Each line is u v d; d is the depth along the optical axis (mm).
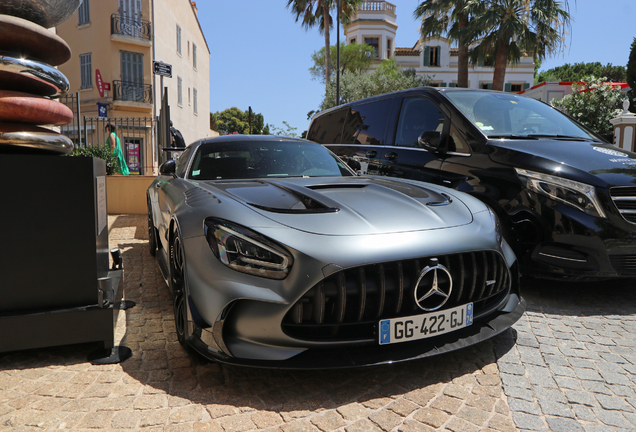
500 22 17219
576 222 2787
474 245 2031
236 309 1852
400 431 1607
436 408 1761
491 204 3160
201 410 1729
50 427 1609
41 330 2092
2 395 1832
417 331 1905
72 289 2164
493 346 2342
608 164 2955
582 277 2816
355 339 1841
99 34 19406
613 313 2828
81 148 7762
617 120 10750
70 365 2104
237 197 2254
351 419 1683
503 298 2242
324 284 1811
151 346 2330
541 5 16531
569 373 2049
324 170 3256
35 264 2104
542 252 2934
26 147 2086
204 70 31484
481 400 1818
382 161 4297
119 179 7727
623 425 1649
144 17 20000
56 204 2111
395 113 4391
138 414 1696
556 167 2938
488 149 3326
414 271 1894
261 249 1834
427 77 26688
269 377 1999
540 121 3879
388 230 1952
